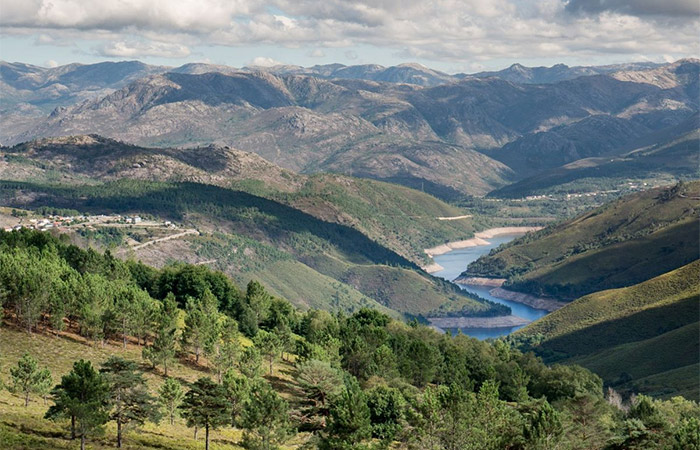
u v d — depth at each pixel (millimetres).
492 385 120750
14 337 154125
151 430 119250
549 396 195125
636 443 105125
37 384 122062
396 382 164000
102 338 163125
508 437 106438
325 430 108062
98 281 191375
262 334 173750
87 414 96375
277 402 109500
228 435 127188
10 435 98625
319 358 166500
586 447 110562
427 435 110500
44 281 166125
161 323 165000
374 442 114812
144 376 146875
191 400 110938
